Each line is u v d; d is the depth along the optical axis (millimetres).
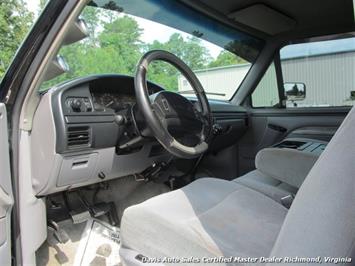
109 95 1763
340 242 713
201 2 2465
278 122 2979
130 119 1626
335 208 723
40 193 1521
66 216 1933
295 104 2957
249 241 1074
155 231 1105
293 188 1692
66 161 1526
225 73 2967
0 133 1231
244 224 1173
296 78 2947
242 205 1305
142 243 1125
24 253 1444
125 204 2240
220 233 1094
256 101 3105
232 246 1034
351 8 2514
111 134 1647
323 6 2520
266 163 1749
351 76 2756
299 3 2490
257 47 3041
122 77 1761
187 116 1594
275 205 1338
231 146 3033
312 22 2758
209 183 1499
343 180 728
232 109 2756
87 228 1962
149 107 1419
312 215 749
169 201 1247
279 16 2660
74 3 1215
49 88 1501
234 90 3115
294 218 784
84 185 1774
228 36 2891
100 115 1594
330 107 2824
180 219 1123
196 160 2506
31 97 1396
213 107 2514
